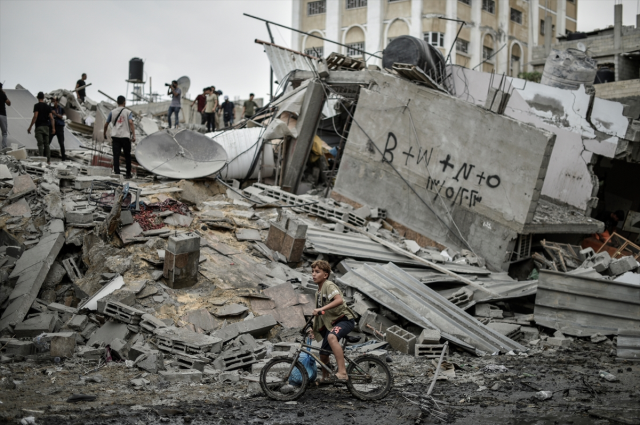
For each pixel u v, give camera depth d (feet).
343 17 136.36
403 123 48.55
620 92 76.89
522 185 41.83
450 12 126.41
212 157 47.09
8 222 34.78
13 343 24.36
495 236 43.19
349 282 34.58
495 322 33.35
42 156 49.60
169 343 25.29
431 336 28.40
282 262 36.55
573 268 42.57
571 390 22.35
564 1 159.12
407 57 55.36
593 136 54.70
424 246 47.06
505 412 19.52
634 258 44.34
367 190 50.80
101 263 31.76
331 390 21.56
